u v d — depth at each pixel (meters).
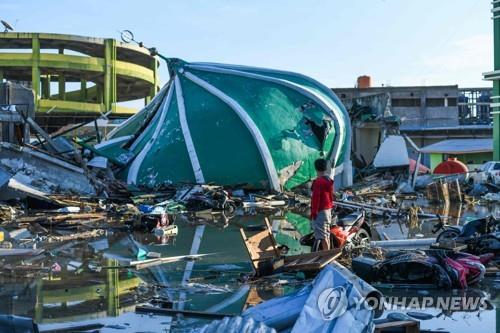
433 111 62.81
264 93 29.41
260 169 26.98
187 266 10.24
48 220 16.14
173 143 27.67
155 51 31.69
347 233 10.64
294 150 27.86
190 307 7.32
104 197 21.69
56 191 20.81
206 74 30.80
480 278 8.55
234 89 29.61
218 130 27.66
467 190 28.98
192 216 20.08
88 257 11.22
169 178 26.77
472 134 56.19
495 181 29.56
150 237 14.34
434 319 6.69
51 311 7.14
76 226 16.09
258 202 23.48
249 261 10.75
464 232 10.92
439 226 14.67
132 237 14.34
